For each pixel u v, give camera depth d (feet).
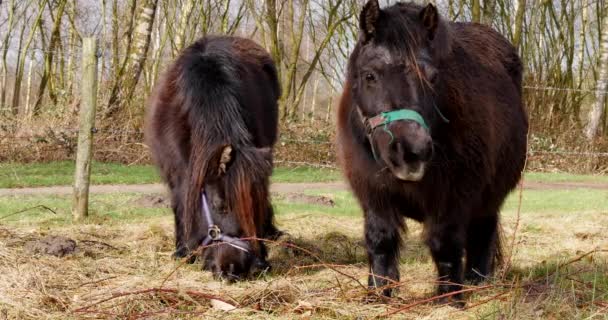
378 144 12.39
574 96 67.97
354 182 14.58
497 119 14.96
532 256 20.62
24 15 77.61
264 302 14.02
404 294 15.62
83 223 24.86
